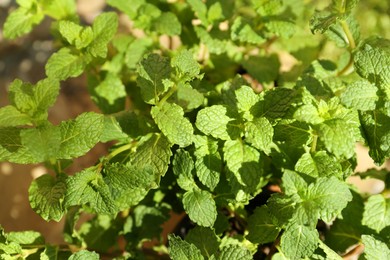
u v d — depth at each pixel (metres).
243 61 0.51
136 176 0.39
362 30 0.71
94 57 0.46
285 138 0.40
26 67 0.75
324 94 0.42
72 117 0.69
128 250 0.46
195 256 0.38
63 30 0.45
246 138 0.39
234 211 0.46
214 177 0.40
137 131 0.44
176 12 0.51
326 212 0.37
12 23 0.49
